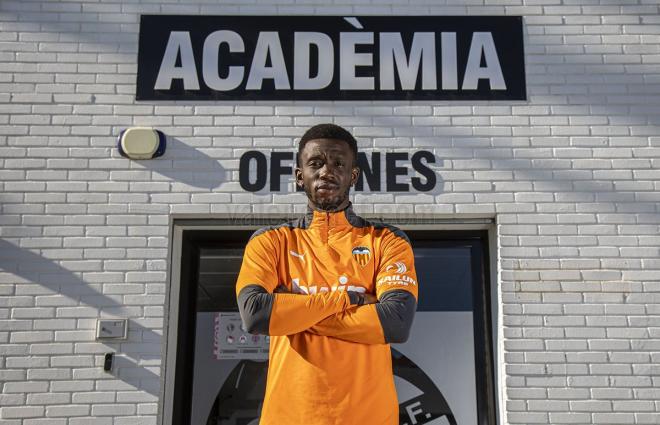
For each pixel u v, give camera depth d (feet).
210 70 14.10
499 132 13.82
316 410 6.51
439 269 13.61
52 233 13.14
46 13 14.37
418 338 13.25
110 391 12.35
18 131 13.69
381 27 14.34
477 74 14.12
